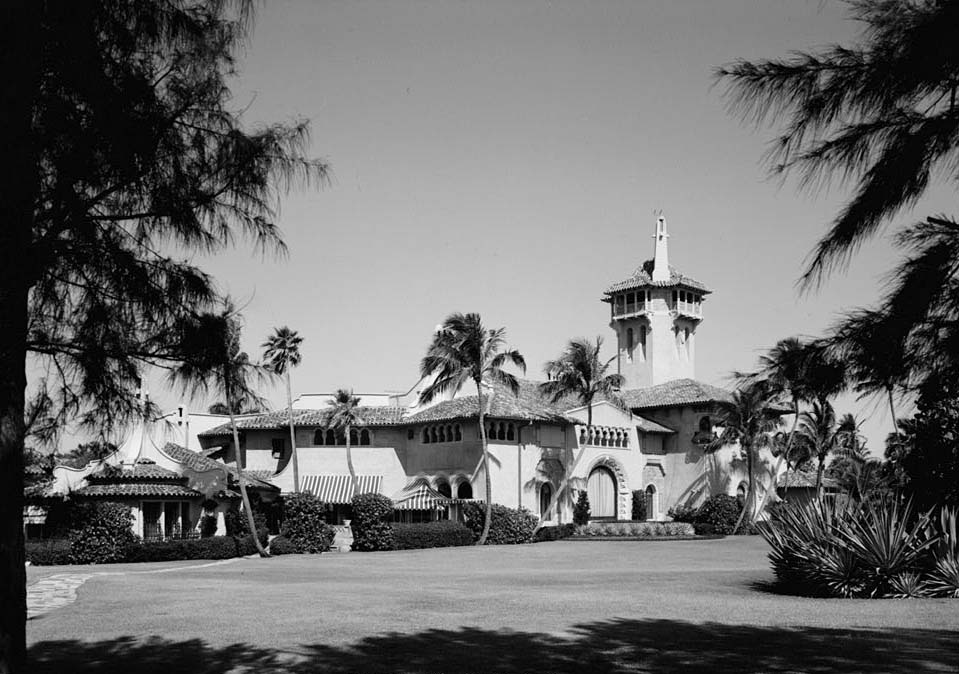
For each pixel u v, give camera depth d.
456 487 69.88
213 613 22.50
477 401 70.69
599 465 77.06
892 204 6.38
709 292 95.25
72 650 16.69
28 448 8.44
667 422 83.81
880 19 6.54
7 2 6.83
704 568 40.28
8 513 7.01
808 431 78.06
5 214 6.83
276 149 8.59
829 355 6.47
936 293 6.14
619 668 13.82
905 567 24.36
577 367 73.81
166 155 8.30
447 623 19.83
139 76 7.98
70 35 7.46
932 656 14.14
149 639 17.95
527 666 14.20
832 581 24.98
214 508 64.00
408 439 74.25
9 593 6.98
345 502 72.06
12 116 6.88
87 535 49.59
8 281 6.90
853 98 6.63
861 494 28.31
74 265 8.02
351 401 72.62
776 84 6.75
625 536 70.25
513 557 50.06
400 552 56.56
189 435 80.19
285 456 77.00
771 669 13.33
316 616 21.55
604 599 25.00
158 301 8.31
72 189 7.70
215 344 8.49
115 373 8.36
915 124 6.52
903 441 7.46
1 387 6.96
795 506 29.33
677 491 81.94
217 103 8.41
